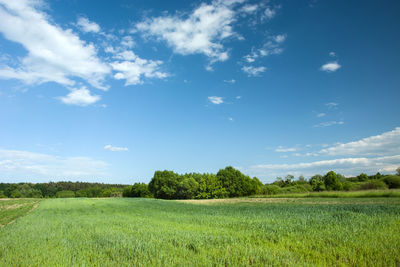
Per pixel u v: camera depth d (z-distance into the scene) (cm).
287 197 5731
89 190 15850
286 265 696
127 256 822
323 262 720
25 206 4784
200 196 8500
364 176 9769
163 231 1289
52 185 16900
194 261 733
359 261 706
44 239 1145
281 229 1253
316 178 9300
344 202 3522
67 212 2952
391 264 679
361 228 1184
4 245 1024
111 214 2570
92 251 893
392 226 1231
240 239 1045
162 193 9162
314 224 1386
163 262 738
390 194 4209
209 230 1307
